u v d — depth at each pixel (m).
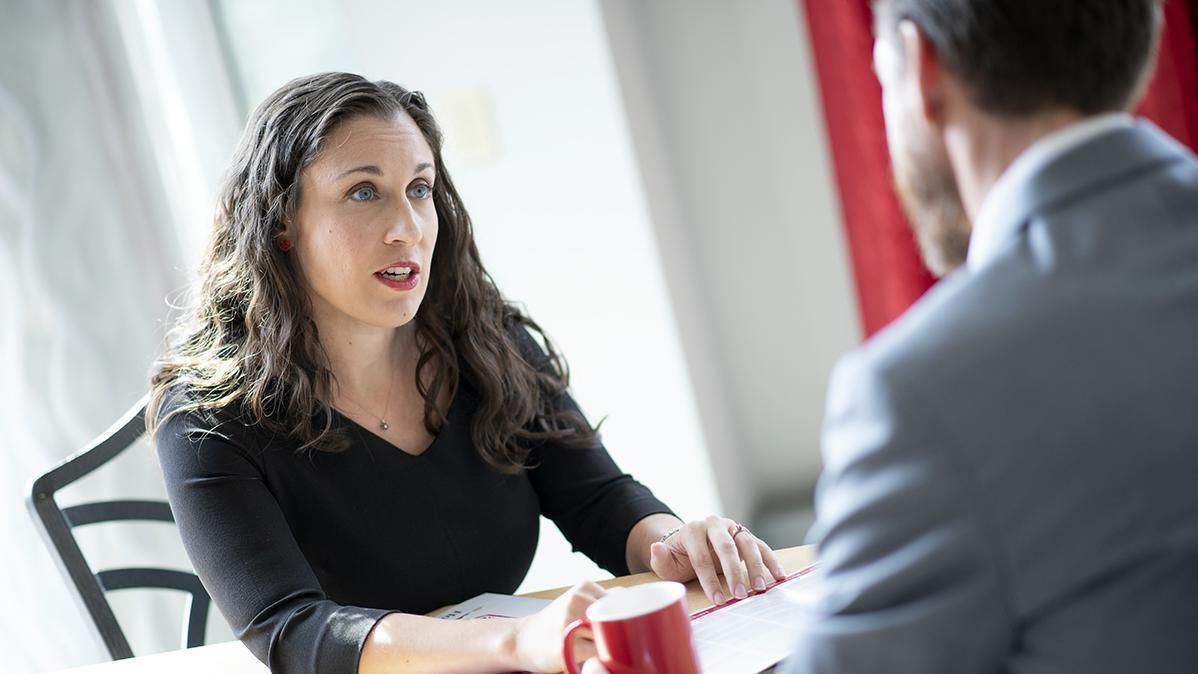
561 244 2.58
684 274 2.85
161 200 2.69
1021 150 0.73
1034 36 0.70
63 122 2.56
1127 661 0.65
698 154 3.02
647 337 2.59
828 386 3.11
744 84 2.96
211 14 2.83
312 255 1.44
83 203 2.58
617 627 0.94
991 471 0.64
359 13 2.55
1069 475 0.64
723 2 2.93
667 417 2.63
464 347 1.57
